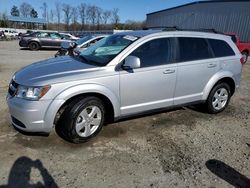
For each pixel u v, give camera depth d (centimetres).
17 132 419
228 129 482
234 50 565
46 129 365
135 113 440
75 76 374
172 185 313
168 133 450
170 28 520
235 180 329
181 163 359
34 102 351
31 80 363
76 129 384
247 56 1722
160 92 455
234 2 2373
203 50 512
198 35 509
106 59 416
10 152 362
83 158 359
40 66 416
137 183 313
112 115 421
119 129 454
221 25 2542
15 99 364
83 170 332
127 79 412
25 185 299
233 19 2403
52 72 381
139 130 455
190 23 3023
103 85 390
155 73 439
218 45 539
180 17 3225
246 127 496
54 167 335
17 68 1046
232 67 553
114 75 399
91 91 381
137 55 425
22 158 350
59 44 2083
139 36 446
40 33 2055
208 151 396
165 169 344
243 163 368
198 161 367
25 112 353
